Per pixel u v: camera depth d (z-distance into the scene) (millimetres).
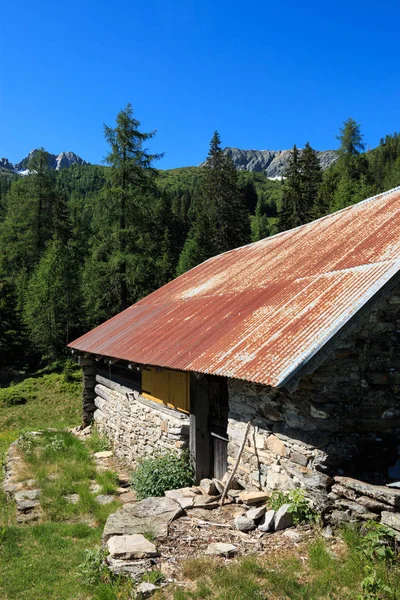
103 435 13859
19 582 5855
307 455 5980
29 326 34531
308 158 52781
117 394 13031
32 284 35094
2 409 22781
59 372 31000
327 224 10766
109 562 5301
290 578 4648
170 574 4941
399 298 6324
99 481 9945
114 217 27719
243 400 7336
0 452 13227
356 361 6082
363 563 4770
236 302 9125
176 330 9727
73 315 36469
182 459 9258
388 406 6211
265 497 6555
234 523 6055
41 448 12797
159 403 10523
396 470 5707
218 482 7398
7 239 41844
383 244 7559
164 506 6625
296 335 6250
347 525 5359
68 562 6418
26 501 8938
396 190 9984
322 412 5859
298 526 5773
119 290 28047
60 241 37781
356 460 5973
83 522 8016
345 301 6309
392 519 4996
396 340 6309
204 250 44062
